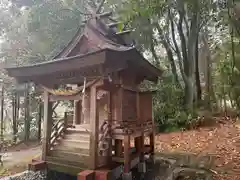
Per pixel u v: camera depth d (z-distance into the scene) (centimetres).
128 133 516
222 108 1497
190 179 543
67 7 1201
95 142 489
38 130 1295
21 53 1263
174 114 1223
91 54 440
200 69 1647
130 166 541
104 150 522
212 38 1286
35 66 537
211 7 870
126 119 610
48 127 593
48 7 1195
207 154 754
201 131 1073
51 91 579
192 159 721
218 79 1351
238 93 1195
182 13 1182
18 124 1310
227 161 658
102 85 493
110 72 485
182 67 1379
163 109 1239
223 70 1188
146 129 657
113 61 457
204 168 619
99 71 481
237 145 801
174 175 573
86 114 680
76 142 586
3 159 826
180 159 730
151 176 570
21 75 576
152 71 694
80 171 500
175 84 1328
